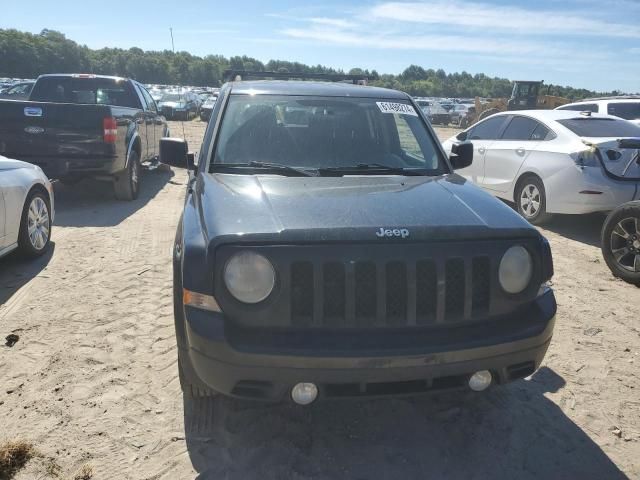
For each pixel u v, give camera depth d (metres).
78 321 4.36
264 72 5.52
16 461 2.78
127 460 2.83
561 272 5.97
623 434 3.14
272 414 3.23
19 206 5.37
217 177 3.52
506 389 3.57
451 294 2.69
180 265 2.86
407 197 3.15
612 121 7.91
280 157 3.77
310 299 2.58
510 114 8.63
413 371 2.55
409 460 2.88
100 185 10.50
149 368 3.70
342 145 3.90
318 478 2.73
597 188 6.88
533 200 7.81
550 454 2.96
